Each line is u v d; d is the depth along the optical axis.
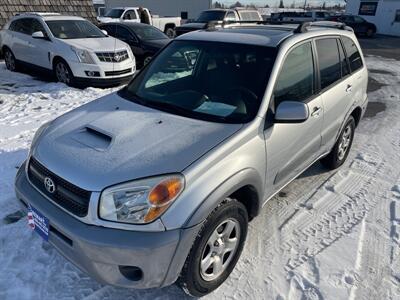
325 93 3.73
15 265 2.81
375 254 3.13
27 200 2.49
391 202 3.95
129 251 2.09
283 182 3.35
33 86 8.73
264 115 2.81
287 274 2.88
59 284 2.66
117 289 2.64
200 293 2.56
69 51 8.52
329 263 3.01
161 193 2.16
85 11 14.14
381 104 7.94
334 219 3.61
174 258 2.18
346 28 4.66
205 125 2.68
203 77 3.22
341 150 4.61
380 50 19.36
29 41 9.45
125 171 2.23
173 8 34.75
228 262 2.72
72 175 2.28
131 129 2.63
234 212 2.54
